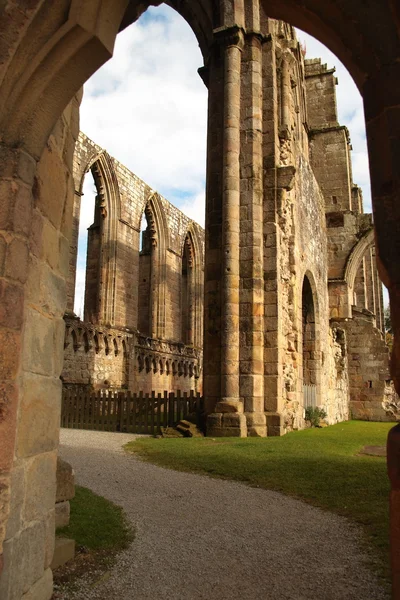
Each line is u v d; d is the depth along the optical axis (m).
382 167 3.49
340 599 4.30
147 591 4.43
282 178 17.44
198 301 46.44
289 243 18.81
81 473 9.63
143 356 35.09
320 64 32.00
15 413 3.74
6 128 3.96
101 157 31.94
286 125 18.44
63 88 4.17
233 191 16.84
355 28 3.70
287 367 17.84
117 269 32.84
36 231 4.26
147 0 5.96
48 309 4.47
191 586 4.55
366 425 23.75
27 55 3.96
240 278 16.56
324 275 27.58
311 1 3.89
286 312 18.00
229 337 15.97
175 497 7.88
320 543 5.73
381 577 4.75
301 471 9.45
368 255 40.53
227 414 15.48
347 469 9.52
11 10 3.98
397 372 3.05
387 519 6.50
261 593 4.43
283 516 6.85
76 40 3.99
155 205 39.25
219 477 9.39
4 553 3.50
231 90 17.41
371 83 3.65
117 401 18.38
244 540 5.83
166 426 17.12
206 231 17.28
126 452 12.56
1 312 3.70
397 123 3.46
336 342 29.45
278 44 19.84
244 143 17.38
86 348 29.31
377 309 40.69
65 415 19.48
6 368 3.69
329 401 25.75
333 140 30.73
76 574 4.73
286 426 16.97
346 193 29.95
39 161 4.32
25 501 3.88
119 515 6.72
